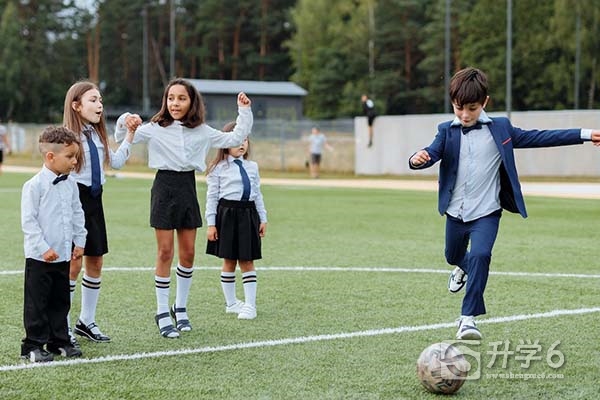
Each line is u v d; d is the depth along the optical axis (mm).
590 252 12828
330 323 7949
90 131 7363
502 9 66250
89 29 102812
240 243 8312
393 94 77250
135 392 5738
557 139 6977
